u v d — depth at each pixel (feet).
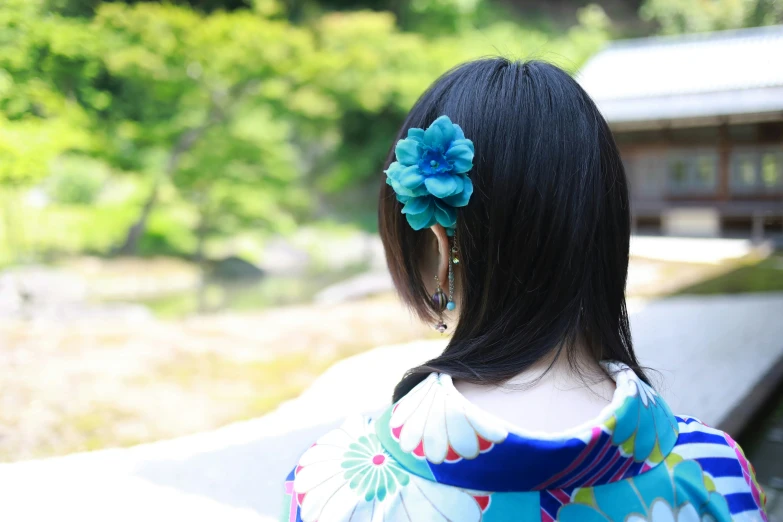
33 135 21.09
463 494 1.68
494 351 1.90
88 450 10.16
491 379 1.86
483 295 1.93
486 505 1.66
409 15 53.21
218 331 18.25
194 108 35.17
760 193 34.37
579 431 1.66
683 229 36.01
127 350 16.11
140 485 8.79
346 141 53.52
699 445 1.96
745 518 1.87
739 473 1.96
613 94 36.04
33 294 24.85
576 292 1.87
